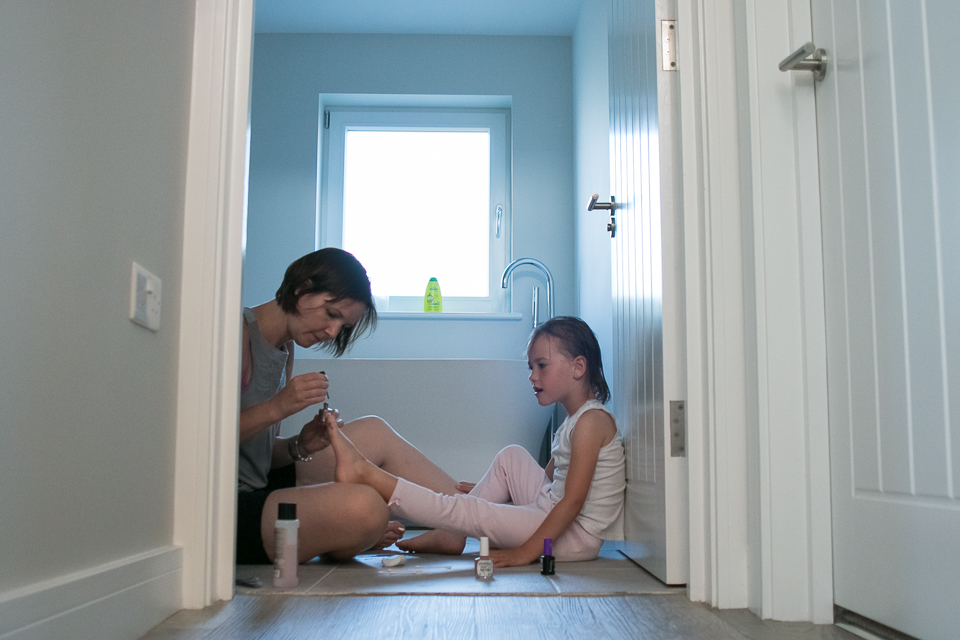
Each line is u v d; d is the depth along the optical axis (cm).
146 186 125
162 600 126
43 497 93
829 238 138
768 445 138
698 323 152
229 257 148
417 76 372
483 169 384
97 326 108
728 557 142
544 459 297
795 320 140
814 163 141
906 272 115
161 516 132
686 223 154
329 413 177
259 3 345
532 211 367
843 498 132
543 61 374
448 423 287
